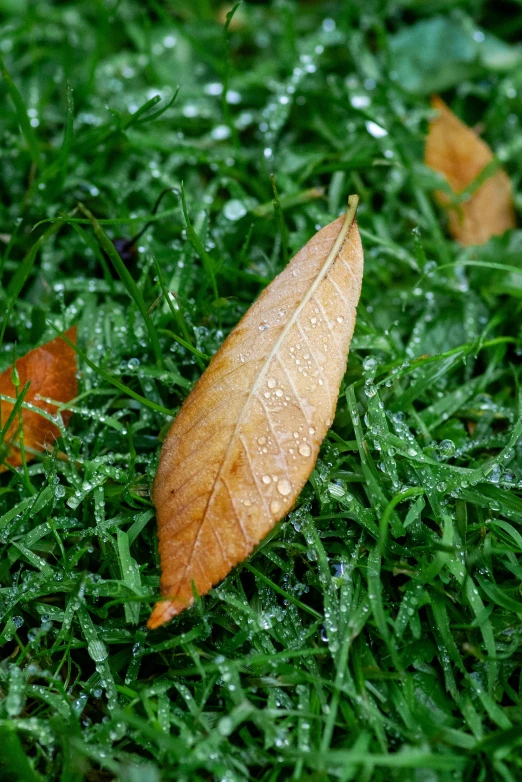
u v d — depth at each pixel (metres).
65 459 0.30
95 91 0.37
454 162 0.35
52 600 0.29
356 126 0.36
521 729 0.27
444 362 0.31
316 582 0.29
